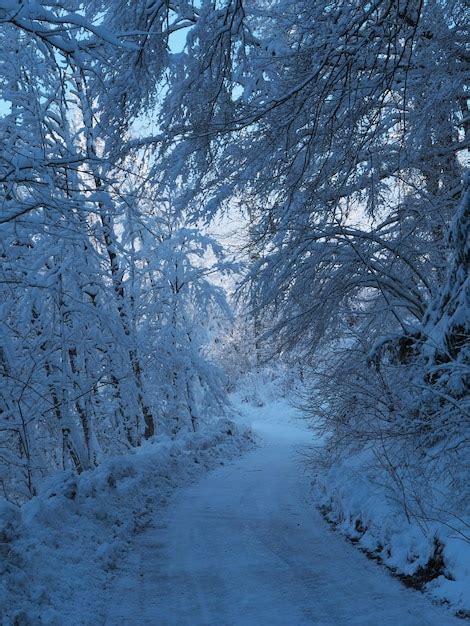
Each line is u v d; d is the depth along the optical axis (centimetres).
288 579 668
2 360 1239
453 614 526
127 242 2197
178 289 2398
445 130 1110
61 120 1484
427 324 966
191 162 1093
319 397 1477
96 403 1808
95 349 1711
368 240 1138
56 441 1571
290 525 946
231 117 998
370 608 563
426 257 1248
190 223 1157
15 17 598
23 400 1280
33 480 1372
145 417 2175
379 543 761
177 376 2400
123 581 682
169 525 977
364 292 1420
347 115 904
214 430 2375
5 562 590
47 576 617
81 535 795
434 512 718
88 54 680
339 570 691
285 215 1046
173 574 705
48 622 519
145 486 1244
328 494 1105
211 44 938
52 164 743
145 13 949
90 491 966
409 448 856
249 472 1664
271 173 1055
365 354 1130
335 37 777
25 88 1246
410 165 1141
